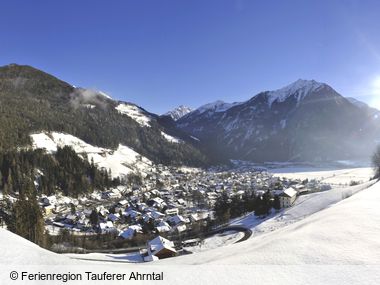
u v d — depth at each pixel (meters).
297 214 85.69
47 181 149.50
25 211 55.75
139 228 95.94
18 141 175.12
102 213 117.81
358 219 26.17
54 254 19.81
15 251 18.14
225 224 95.62
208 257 27.44
